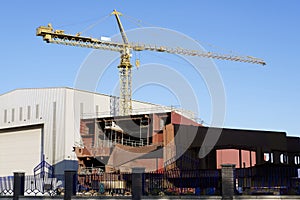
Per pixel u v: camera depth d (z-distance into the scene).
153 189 20.73
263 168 19.69
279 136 41.03
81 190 22.83
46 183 25.67
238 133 37.50
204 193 19.95
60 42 64.69
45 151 47.22
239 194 19.39
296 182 19.12
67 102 47.31
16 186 24.41
